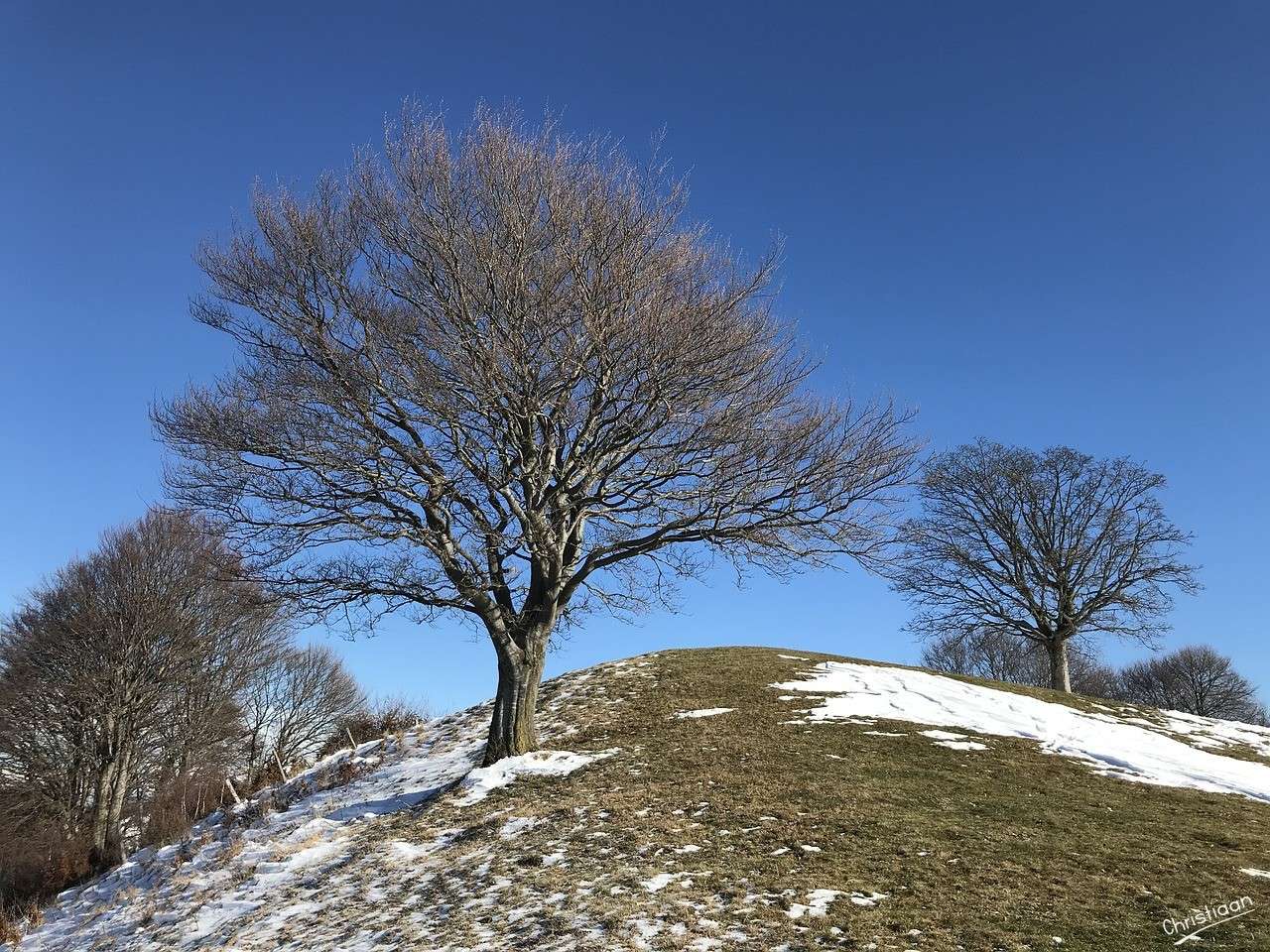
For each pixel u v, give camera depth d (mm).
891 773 14555
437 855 11797
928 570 34656
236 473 14375
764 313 15391
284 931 10492
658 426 14398
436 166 14508
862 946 7805
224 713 32469
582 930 8617
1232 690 53938
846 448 15117
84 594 29828
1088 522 32750
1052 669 32875
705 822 11734
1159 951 7582
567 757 15523
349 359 14312
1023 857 10273
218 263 14969
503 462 14625
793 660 25094
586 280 13961
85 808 29750
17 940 14922
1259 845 11117
